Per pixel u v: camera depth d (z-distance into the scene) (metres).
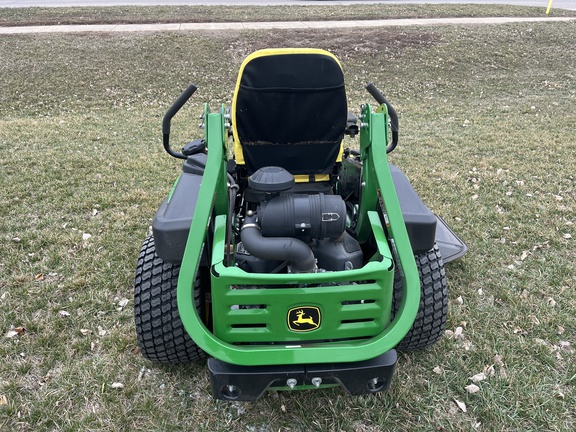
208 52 12.38
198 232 2.08
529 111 8.67
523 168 5.71
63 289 3.35
